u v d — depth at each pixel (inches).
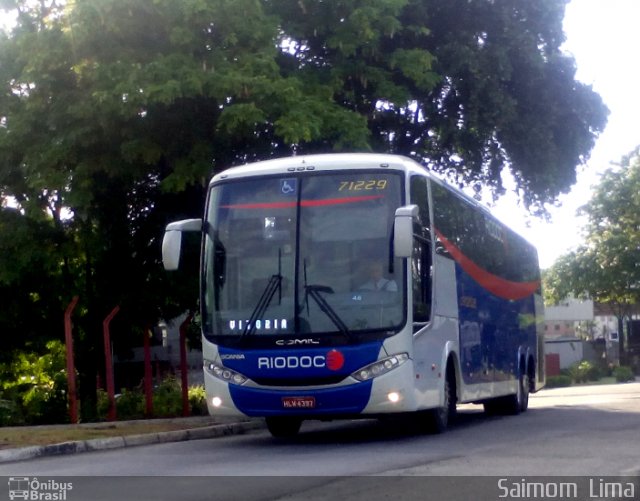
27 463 503.8
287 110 742.5
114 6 738.8
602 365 2399.1
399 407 517.0
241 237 544.7
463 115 1034.1
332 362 517.7
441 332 599.8
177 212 882.1
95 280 891.4
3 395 845.8
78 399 844.6
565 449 491.8
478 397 708.0
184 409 842.2
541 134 1048.8
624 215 2250.2
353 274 525.7
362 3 855.1
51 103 790.5
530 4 1044.5
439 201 618.2
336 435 631.2
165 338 1513.3
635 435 570.6
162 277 871.7
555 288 2317.9
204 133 777.6
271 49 776.9
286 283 530.9
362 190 536.4
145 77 727.7
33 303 895.1
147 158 765.3
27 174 799.1
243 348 532.1
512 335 853.2
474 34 1035.9
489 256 772.0
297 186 542.6
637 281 2234.3
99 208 846.5
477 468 418.9
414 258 546.0
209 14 743.1
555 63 1059.9
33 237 843.4
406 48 983.0
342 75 869.2
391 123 1030.4
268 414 529.3
